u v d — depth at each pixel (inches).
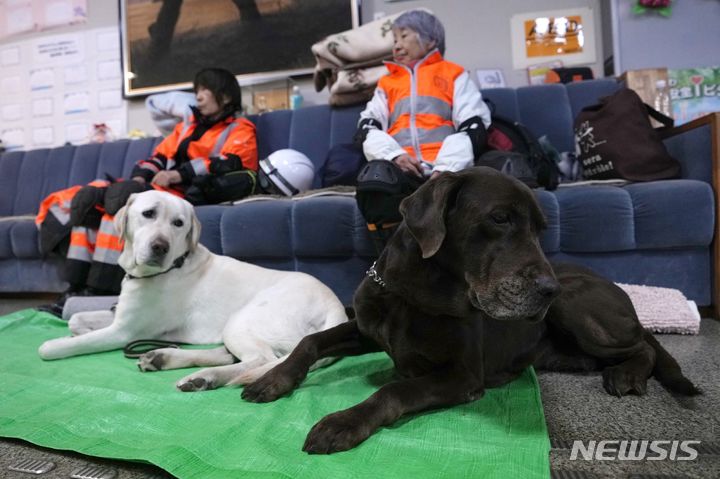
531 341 51.3
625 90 90.4
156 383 48.2
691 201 74.4
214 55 149.7
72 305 80.1
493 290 34.9
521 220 36.3
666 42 116.7
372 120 92.3
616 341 49.0
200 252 66.9
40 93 166.7
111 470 31.8
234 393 44.5
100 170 138.2
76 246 89.1
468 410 40.3
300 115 120.8
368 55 112.3
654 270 78.1
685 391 44.3
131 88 157.4
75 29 162.9
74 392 45.2
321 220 83.9
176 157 110.3
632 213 76.4
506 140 92.4
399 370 45.4
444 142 82.2
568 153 103.1
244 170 103.8
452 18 134.2
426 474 29.4
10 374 50.0
